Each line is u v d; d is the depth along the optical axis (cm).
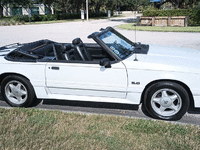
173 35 1538
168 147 318
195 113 445
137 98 412
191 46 1075
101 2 5172
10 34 1738
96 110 465
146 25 2309
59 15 4316
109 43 432
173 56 434
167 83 391
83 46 493
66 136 342
